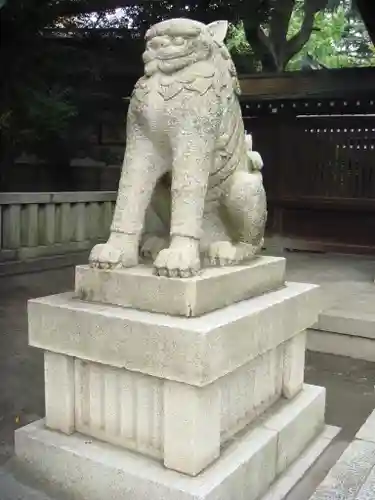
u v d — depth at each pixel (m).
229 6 9.85
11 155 10.02
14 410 3.04
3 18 8.41
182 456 1.95
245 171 2.51
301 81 8.57
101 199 7.58
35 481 2.25
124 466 2.03
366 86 8.14
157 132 2.21
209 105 2.18
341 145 8.64
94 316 2.07
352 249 8.52
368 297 4.86
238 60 12.40
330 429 2.82
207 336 1.82
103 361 2.07
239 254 2.41
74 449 2.16
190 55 2.16
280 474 2.36
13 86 8.73
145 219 2.53
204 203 2.32
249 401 2.35
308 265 7.05
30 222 6.72
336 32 19.14
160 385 2.03
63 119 9.07
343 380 3.68
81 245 7.38
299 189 8.98
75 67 9.64
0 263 6.36
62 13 9.29
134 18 9.92
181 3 9.67
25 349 4.02
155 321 1.94
